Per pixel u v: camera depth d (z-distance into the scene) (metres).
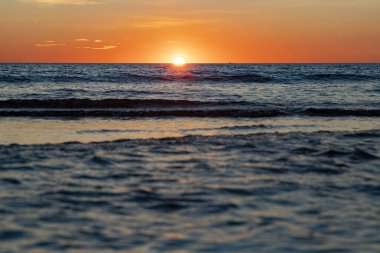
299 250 6.29
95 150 13.09
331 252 6.23
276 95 35.22
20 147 13.33
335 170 11.05
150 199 8.54
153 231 6.94
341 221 7.50
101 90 37.78
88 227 7.06
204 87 42.69
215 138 15.34
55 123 20.20
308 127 20.05
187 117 22.91
